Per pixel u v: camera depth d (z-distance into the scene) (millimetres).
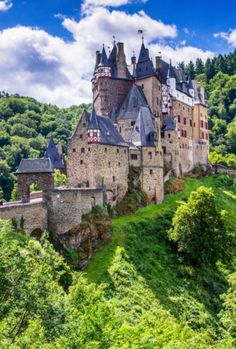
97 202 76625
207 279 74062
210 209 78250
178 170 111000
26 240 55875
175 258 76562
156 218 84125
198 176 126000
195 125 134750
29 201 67625
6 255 27031
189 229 76625
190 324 60594
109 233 73000
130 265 66875
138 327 32094
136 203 87188
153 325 45938
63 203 68062
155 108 112812
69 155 83250
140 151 92062
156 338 30938
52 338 27078
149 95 111812
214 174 132500
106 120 89062
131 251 71438
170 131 109438
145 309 57375
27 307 26938
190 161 126312
